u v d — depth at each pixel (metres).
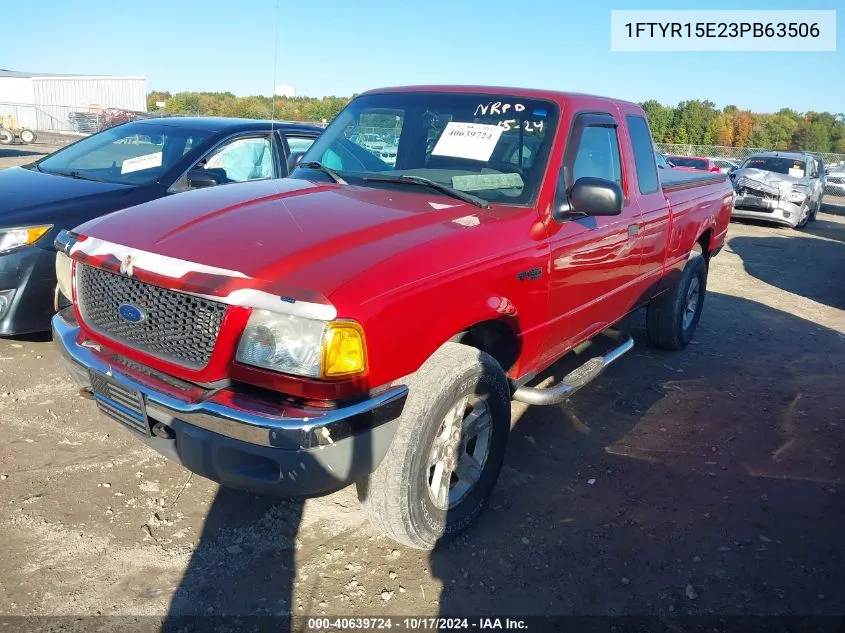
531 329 3.40
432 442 2.80
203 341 2.52
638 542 3.24
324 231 2.79
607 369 5.47
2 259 4.41
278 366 2.40
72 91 42.81
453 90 4.06
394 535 2.91
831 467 4.07
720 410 4.82
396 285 2.55
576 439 4.25
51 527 3.06
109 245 2.83
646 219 4.52
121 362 2.82
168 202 3.26
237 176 5.82
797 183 15.68
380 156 3.90
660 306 5.72
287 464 2.39
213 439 2.47
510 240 3.16
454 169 3.64
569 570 3.01
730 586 2.97
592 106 4.03
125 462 3.62
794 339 6.72
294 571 2.89
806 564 3.15
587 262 3.77
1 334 4.54
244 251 2.60
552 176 3.50
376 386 2.53
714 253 6.45
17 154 24.86
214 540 3.06
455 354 2.86
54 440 3.77
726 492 3.73
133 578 2.79
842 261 11.84
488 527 3.28
